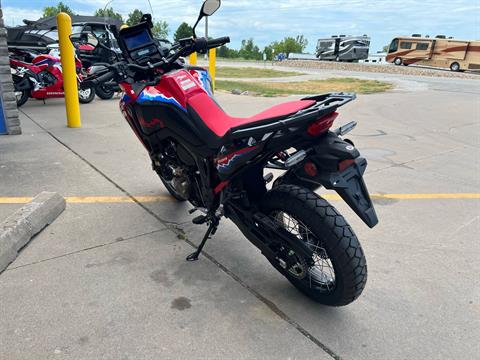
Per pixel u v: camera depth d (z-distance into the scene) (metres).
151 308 2.72
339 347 2.44
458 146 7.26
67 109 7.61
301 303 2.83
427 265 3.34
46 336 2.44
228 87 15.66
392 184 5.20
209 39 3.41
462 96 14.60
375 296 2.93
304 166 2.46
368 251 3.53
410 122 9.41
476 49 33.06
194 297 2.85
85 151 6.11
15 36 12.25
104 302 2.75
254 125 2.53
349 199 2.38
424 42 36.34
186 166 3.34
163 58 3.45
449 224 4.10
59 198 4.08
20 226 3.39
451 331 2.60
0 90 6.72
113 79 3.44
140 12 3.59
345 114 10.20
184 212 4.15
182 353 2.35
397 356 2.39
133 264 3.21
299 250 2.62
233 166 2.71
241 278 3.09
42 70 9.64
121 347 2.38
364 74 27.09
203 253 3.41
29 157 5.72
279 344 2.45
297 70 29.72
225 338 2.48
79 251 3.37
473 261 3.42
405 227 4.00
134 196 4.50
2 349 2.33
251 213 2.85
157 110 3.11
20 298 2.76
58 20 7.06
